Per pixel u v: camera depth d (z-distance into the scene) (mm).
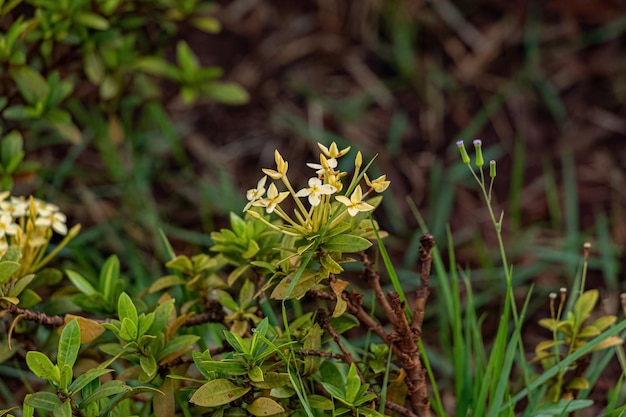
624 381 1193
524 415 1038
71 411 928
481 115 1497
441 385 1228
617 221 1360
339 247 940
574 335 1038
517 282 1308
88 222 1337
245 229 994
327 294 977
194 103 1516
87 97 1291
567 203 1364
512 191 1388
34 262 1061
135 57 1236
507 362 1009
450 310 1092
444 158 1454
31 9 1296
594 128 1487
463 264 1331
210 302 1026
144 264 1310
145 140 1424
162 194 1400
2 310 980
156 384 1013
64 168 1333
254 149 1471
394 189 1408
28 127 1319
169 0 1223
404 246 1345
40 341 1094
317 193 921
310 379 981
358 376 973
